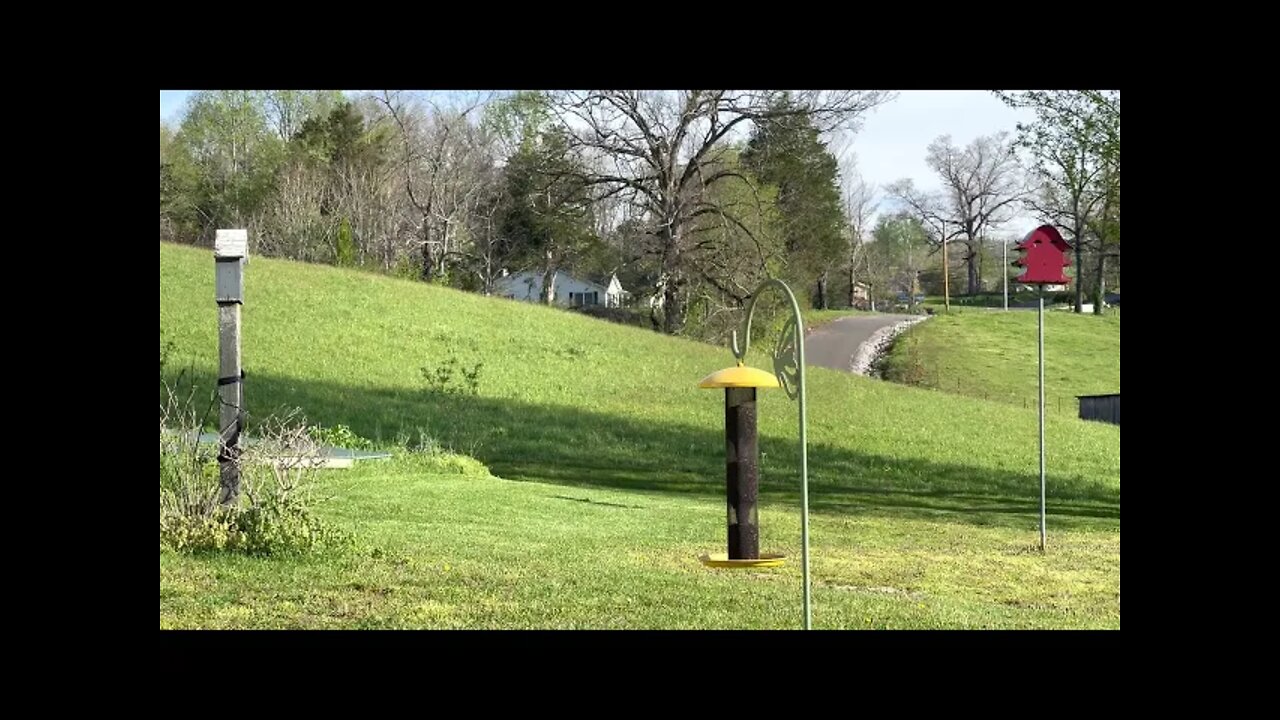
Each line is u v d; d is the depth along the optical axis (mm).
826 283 84500
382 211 58031
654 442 29094
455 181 57656
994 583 13336
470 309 41125
